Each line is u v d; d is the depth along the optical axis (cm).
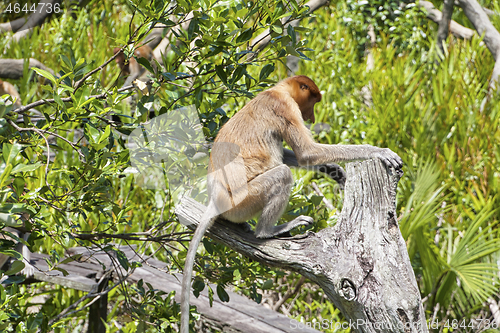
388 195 475
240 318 777
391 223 470
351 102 1534
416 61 1784
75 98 511
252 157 583
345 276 446
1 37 1683
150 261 975
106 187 575
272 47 620
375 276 444
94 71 551
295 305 1136
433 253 1008
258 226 548
